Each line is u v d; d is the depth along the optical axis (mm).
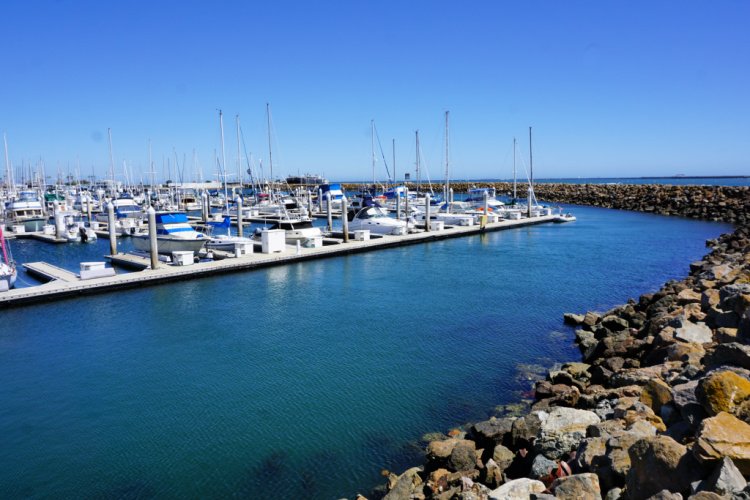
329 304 20719
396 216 50094
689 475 5551
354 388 12711
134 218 51250
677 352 11383
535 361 14297
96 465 9633
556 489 6219
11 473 9422
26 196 64250
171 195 75688
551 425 8461
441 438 10250
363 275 26734
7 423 11258
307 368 14016
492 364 14109
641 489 5777
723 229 48000
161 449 10141
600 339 15180
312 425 10945
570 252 34344
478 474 8148
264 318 18781
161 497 8688
